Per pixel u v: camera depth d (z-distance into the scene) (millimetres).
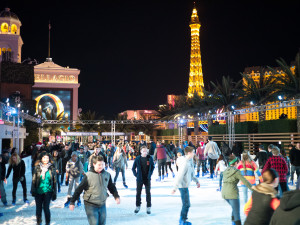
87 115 60969
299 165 11422
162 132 57312
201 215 7812
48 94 106625
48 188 6668
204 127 62625
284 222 2953
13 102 29297
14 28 104875
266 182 3852
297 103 19906
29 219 7660
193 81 111625
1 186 9297
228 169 6141
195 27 117062
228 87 35312
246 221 3822
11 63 41719
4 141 27906
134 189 12695
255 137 29484
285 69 24672
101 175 5180
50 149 16438
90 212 5059
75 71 110625
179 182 6742
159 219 7484
